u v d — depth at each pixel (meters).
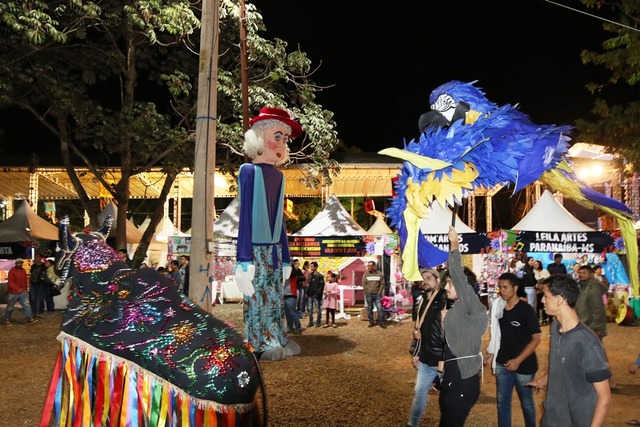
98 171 23.22
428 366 6.54
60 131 22.36
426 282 7.07
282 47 21.62
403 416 7.97
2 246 24.08
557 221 20.92
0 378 10.12
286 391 9.09
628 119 21.20
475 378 5.59
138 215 42.88
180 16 18.98
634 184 26.09
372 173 30.09
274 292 8.04
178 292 4.09
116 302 3.98
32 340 14.92
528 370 6.30
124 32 21.34
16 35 18.58
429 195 5.32
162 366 3.65
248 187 7.95
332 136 22.08
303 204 39.50
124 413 3.66
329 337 16.20
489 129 5.28
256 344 7.88
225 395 3.58
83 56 21.33
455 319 5.63
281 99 21.72
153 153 20.98
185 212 43.75
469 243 20.34
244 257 7.81
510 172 5.19
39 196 34.72
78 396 3.83
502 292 6.46
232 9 18.73
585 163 26.06
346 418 7.76
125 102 22.42
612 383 9.73
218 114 22.53
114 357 3.74
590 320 10.26
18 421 7.55
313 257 21.94
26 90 21.75
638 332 16.52
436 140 5.49
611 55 21.06
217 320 3.97
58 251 4.28
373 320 18.55
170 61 22.84
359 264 24.22
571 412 4.32
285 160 8.32
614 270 20.31
